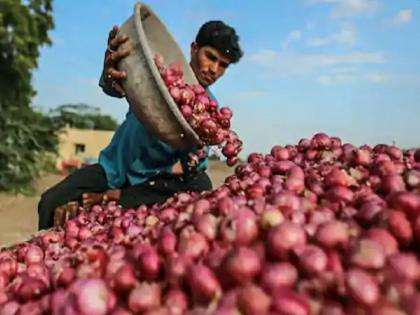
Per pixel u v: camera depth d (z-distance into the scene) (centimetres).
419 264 97
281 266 101
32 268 155
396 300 89
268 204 129
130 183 339
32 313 120
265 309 92
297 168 161
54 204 349
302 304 92
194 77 344
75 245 186
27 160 1800
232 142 299
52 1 1934
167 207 191
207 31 349
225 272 101
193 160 313
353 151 170
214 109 304
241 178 189
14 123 1758
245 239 112
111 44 279
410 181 136
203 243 114
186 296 106
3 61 1800
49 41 1981
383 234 106
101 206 285
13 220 1211
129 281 112
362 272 94
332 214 125
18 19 1789
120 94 312
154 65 265
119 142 348
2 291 141
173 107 266
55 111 2077
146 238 138
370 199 129
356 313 91
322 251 102
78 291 106
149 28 338
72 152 3581
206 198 165
